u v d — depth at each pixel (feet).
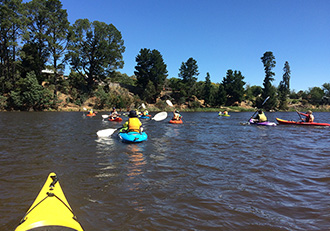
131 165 18.13
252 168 17.62
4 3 112.88
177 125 54.80
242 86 205.46
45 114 93.20
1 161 18.89
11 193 12.31
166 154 22.29
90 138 31.65
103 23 150.41
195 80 196.75
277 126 52.44
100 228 8.89
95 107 143.74
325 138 33.86
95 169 16.90
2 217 9.69
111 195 12.19
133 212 10.29
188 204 11.20
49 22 126.72
